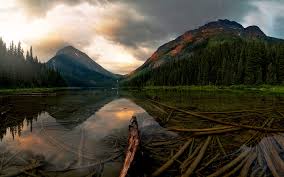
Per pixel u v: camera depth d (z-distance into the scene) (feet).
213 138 48.96
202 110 87.35
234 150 41.01
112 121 71.36
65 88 481.05
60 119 76.48
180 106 101.55
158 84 518.37
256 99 134.41
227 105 102.32
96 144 45.98
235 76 319.27
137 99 158.61
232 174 31.19
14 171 33.83
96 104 128.67
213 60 411.34
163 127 59.62
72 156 39.37
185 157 38.19
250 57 304.71
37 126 64.80
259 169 32.63
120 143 45.96
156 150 41.57
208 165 34.65
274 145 42.91
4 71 342.03
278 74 282.77
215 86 337.52
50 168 34.65
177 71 463.01
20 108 107.45
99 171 33.32
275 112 79.25
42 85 425.28
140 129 57.72
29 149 43.62
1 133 56.54
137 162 31.60
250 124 61.67
